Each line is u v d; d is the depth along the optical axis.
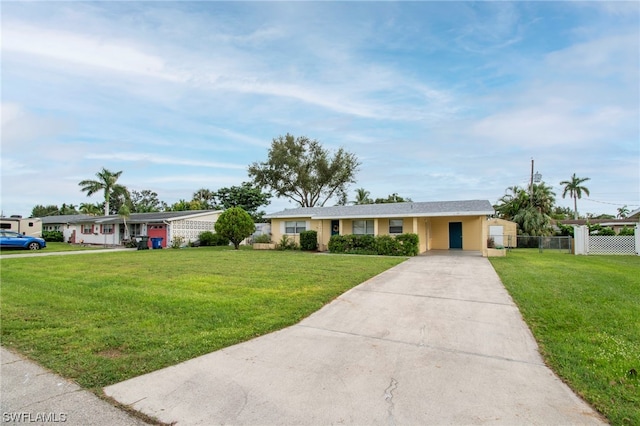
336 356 4.12
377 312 6.13
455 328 5.19
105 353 4.24
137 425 2.70
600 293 7.35
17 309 6.38
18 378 3.54
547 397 3.11
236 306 6.46
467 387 3.31
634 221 35.47
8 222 30.61
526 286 8.20
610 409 2.86
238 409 2.93
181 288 8.28
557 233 30.23
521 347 4.39
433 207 20.23
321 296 7.25
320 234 23.08
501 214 32.34
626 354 4.02
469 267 12.06
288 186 41.22
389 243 18.11
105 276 10.30
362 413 2.85
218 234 23.89
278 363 3.91
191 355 4.15
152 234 27.97
